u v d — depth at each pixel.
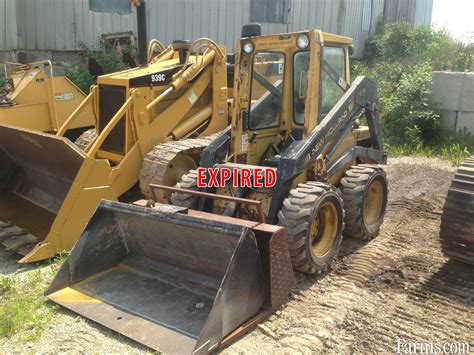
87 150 5.59
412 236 5.45
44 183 5.50
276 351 3.31
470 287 4.25
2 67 11.70
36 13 11.84
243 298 3.40
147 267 4.18
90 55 11.84
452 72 9.94
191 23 12.30
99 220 4.11
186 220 3.59
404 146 9.66
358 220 4.96
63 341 3.40
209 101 6.91
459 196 4.16
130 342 3.36
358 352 3.34
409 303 3.99
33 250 4.61
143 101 6.02
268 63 4.92
